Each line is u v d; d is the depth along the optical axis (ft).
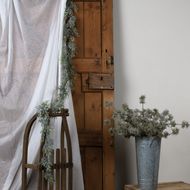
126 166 8.77
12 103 7.81
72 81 8.09
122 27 8.93
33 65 7.98
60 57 7.92
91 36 8.52
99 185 8.32
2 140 7.70
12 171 7.65
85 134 8.41
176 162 8.95
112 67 8.48
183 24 9.08
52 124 7.77
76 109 8.47
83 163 8.38
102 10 8.52
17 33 8.00
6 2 7.99
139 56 8.95
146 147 7.01
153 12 9.02
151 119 7.14
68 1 8.09
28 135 7.36
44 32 8.07
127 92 8.87
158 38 9.01
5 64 7.89
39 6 8.09
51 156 7.18
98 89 8.48
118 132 7.25
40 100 7.79
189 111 9.04
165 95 8.98
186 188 7.44
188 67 9.08
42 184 7.13
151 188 7.03
